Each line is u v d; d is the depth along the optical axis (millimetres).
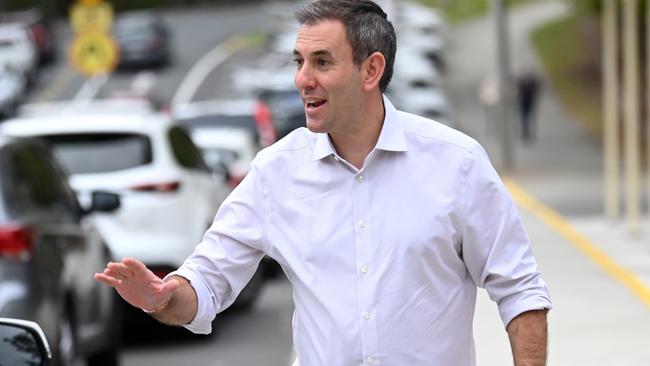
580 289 21219
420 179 6680
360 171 6668
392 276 6602
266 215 6809
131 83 89000
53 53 97250
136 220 18938
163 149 19375
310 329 6699
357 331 6574
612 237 29984
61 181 15727
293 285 6816
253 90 68125
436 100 64125
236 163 27141
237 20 124188
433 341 6656
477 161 6719
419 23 101188
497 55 55156
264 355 18141
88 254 15492
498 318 18391
